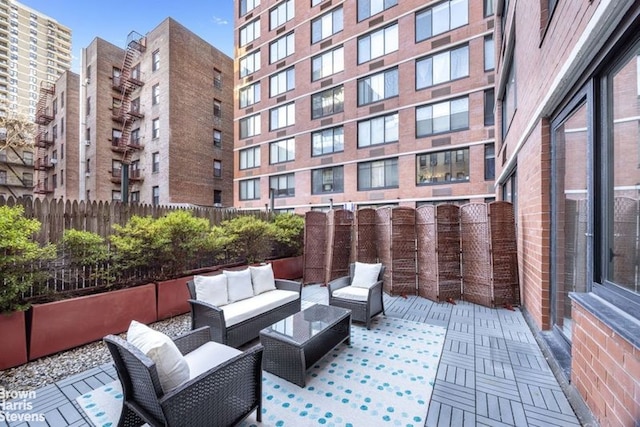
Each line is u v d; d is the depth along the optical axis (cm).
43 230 361
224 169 1908
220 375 192
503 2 673
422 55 1135
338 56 1373
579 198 274
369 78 1289
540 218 344
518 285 488
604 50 200
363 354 322
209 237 505
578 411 224
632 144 192
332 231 650
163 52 1627
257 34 1675
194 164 1714
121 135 1886
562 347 300
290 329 296
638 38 175
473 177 1041
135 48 1738
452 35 1074
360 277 457
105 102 1856
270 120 1628
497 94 754
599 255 220
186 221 455
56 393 255
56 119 2208
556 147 321
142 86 1748
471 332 382
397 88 1215
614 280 204
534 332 368
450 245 535
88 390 259
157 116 1661
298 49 1487
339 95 1374
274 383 267
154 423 177
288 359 269
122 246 394
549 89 290
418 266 566
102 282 402
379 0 1249
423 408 233
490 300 488
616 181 204
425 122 1148
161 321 422
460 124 1077
